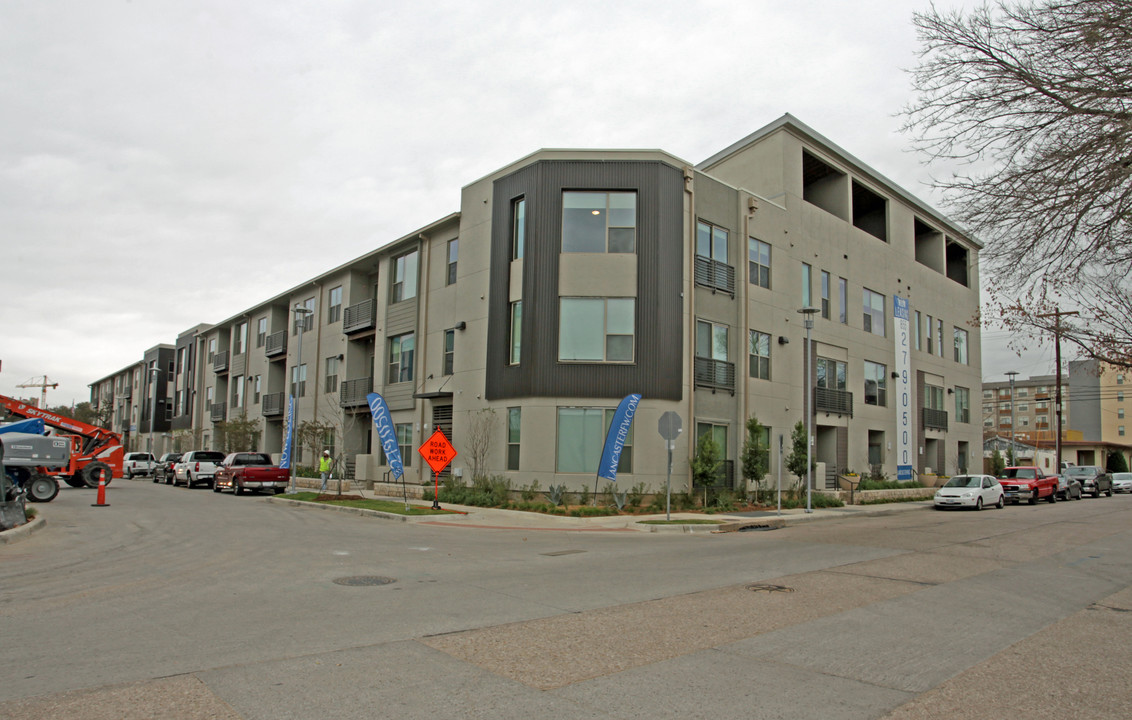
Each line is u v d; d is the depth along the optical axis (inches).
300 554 483.8
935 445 1521.9
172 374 2721.5
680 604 336.2
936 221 1553.9
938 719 193.0
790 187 1164.5
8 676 211.0
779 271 1118.4
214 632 267.3
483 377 1007.6
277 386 1731.1
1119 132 353.7
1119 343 493.4
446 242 1133.7
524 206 970.7
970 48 386.0
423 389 1141.7
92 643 249.4
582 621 297.4
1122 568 485.4
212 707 187.9
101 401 3678.6
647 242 928.3
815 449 1155.3
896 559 512.1
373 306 1321.4
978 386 1705.2
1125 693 217.2
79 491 1212.5
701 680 221.6
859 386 1277.1
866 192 1395.2
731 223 1047.6
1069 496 1504.7
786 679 225.0
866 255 1334.9
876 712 197.6
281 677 214.2
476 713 188.5
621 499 855.1
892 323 1382.9
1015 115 383.9
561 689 210.1
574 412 909.2
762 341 1079.0
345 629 275.1
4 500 574.9
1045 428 3240.7
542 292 929.5
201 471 1411.2
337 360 1441.9
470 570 431.8
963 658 254.8
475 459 968.3
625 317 920.3
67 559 451.2
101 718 178.1
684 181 971.9
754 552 544.7
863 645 268.8
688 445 938.7
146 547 511.2
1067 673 237.8
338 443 1379.2
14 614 294.8
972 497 1101.7
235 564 435.8
